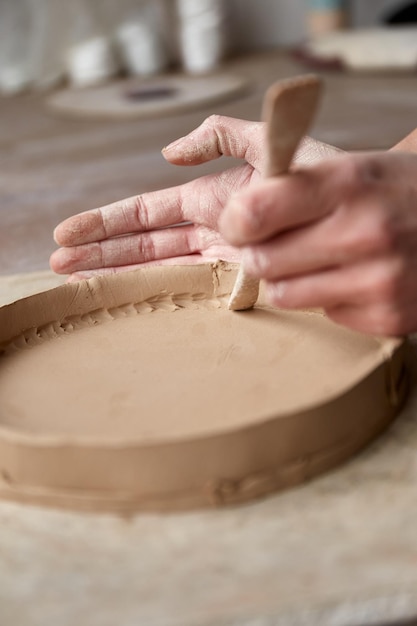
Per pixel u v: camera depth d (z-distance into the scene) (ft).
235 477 1.85
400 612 1.58
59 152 6.07
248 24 10.27
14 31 8.83
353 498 1.86
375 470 1.95
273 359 2.30
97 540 1.79
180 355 2.37
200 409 2.06
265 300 2.68
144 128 6.58
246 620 1.56
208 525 1.81
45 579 1.69
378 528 1.77
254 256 1.93
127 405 2.10
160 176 5.22
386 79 7.87
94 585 1.67
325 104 6.98
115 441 1.80
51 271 3.43
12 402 2.15
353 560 1.69
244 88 7.56
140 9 9.23
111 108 7.16
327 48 8.50
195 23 9.14
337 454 1.95
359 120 6.25
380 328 2.03
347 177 1.86
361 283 1.94
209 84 7.84
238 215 1.83
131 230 3.18
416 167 1.96
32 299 2.55
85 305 2.65
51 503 1.88
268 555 1.72
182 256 3.26
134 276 2.72
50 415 2.07
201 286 2.76
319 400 1.90
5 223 4.52
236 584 1.65
